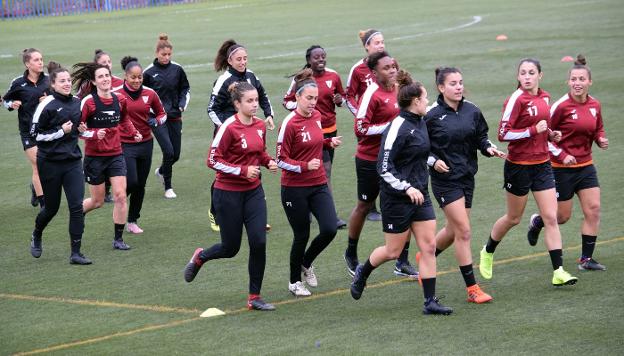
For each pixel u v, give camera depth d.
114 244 20.72
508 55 46.94
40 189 24.14
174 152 25.75
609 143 28.06
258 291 16.20
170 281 18.17
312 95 16.66
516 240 19.91
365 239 20.67
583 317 14.81
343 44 55.94
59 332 15.32
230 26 72.25
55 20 86.75
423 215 15.41
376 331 14.67
